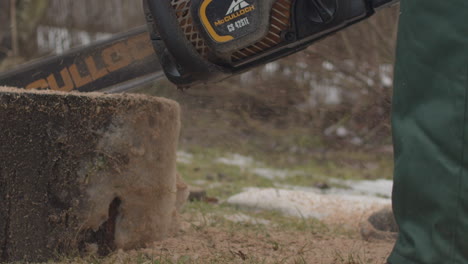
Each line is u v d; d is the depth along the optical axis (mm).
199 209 3459
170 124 2309
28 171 2051
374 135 6246
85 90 2361
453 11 1319
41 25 7312
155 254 2207
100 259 2127
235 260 2178
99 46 2340
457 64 1312
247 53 1798
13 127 2023
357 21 1749
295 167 5863
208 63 1798
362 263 2145
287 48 1814
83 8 7531
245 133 6688
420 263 1381
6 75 2342
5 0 6730
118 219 2211
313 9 1706
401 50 1434
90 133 2104
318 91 6414
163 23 1750
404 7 1426
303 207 3781
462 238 1314
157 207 2314
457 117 1312
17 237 2055
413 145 1390
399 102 1442
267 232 2799
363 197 4266
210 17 1725
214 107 6684
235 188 4578
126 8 7750
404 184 1416
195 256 2197
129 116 2158
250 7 1690
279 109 6570
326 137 6414
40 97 2039
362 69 5938
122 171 2166
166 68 1907
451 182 1322
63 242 2104
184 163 5578
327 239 2766
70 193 2096
